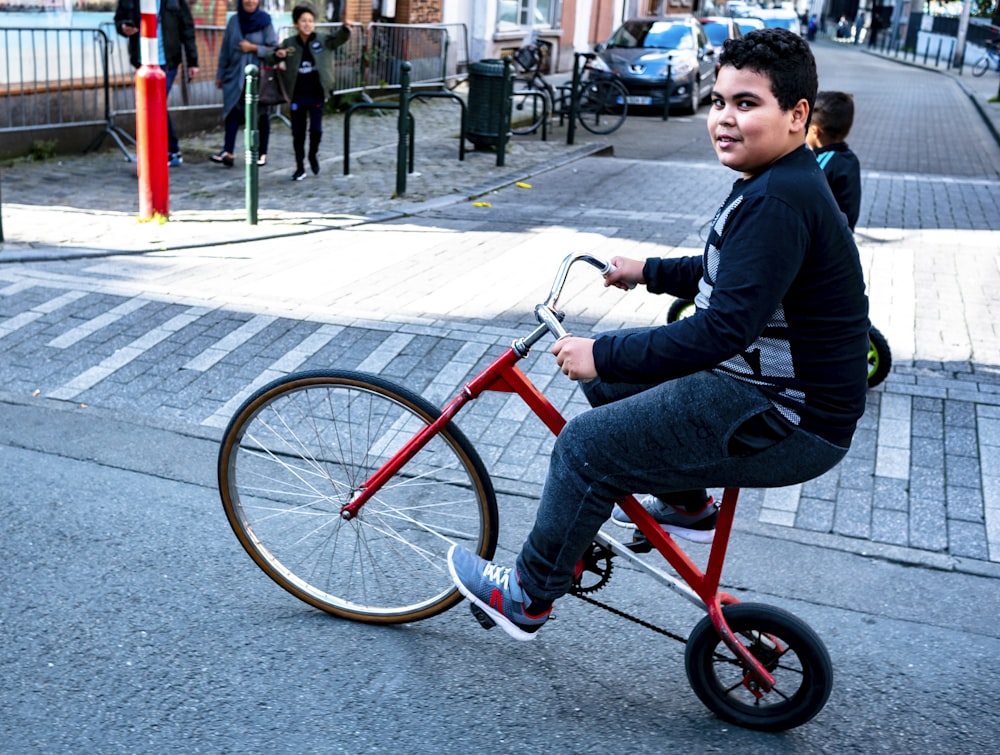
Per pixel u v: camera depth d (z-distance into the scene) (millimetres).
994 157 14094
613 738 2840
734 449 2535
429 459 3234
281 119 13977
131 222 8242
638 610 3475
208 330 5684
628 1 30672
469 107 12445
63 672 3006
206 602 3408
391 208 9156
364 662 3131
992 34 35312
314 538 3377
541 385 5156
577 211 9281
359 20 17328
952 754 2818
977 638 3361
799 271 2387
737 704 2896
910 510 4125
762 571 3715
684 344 2359
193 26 11055
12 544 3684
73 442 4504
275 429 3305
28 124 10773
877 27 53625
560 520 2744
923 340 5832
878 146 14719
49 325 5695
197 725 2811
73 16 11094
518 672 3119
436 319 5938
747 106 2350
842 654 3246
